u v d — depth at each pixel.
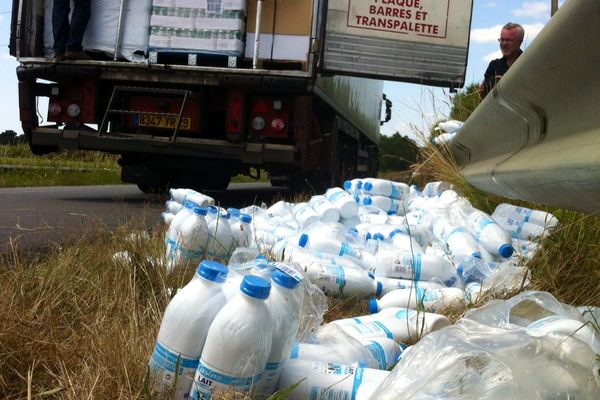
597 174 1.85
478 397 1.34
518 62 3.05
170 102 7.59
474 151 5.32
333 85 8.66
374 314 2.46
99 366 1.71
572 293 2.76
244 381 1.59
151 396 1.63
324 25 7.12
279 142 7.55
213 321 1.62
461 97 7.53
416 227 3.79
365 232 3.78
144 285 2.65
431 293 2.68
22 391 1.73
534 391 1.32
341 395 1.71
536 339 1.48
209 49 7.23
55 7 7.53
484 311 1.75
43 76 7.62
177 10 7.30
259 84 7.09
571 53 2.32
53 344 1.89
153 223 4.44
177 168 8.30
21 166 12.17
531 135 3.28
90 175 12.80
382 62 7.32
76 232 3.79
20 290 2.27
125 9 7.46
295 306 1.77
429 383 1.40
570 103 2.50
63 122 7.82
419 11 7.29
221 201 8.86
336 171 9.36
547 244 3.15
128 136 7.48
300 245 3.19
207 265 1.69
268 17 7.31
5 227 4.77
